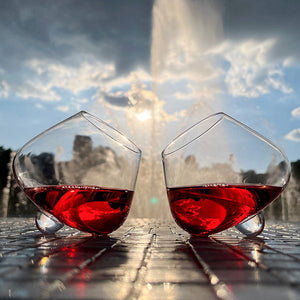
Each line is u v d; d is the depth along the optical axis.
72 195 0.21
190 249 0.18
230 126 0.23
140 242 0.21
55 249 0.17
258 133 0.24
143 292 0.09
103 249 0.18
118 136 0.25
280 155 0.23
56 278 0.10
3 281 0.10
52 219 0.24
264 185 0.22
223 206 0.21
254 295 0.08
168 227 0.38
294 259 0.14
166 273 0.11
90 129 0.23
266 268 0.12
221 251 0.17
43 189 0.21
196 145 0.23
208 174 0.23
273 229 0.37
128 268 0.12
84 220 0.22
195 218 0.22
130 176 0.24
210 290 0.09
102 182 0.23
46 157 0.22
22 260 0.14
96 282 0.10
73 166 0.22
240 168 0.22
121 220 0.23
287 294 0.08
